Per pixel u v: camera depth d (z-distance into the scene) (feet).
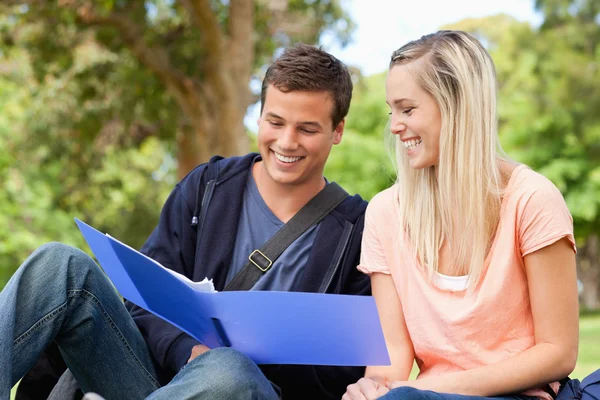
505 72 80.48
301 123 9.80
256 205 10.32
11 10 49.67
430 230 8.98
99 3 45.29
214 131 47.83
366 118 86.48
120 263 8.38
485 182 8.66
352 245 10.06
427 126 8.79
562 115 77.46
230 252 10.09
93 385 9.20
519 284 8.59
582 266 103.76
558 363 8.32
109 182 71.72
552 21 79.05
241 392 7.86
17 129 71.51
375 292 9.48
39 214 87.61
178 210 10.44
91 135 58.54
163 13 52.70
